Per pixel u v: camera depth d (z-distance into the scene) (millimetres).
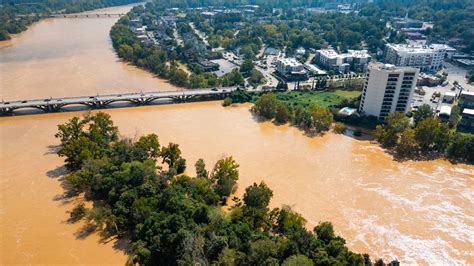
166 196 149375
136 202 148375
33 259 136625
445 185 188500
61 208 164250
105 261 135625
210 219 140375
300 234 134250
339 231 153500
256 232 140625
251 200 158000
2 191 176000
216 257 129250
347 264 123125
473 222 160875
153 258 130750
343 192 180375
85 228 152250
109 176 169125
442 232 154500
